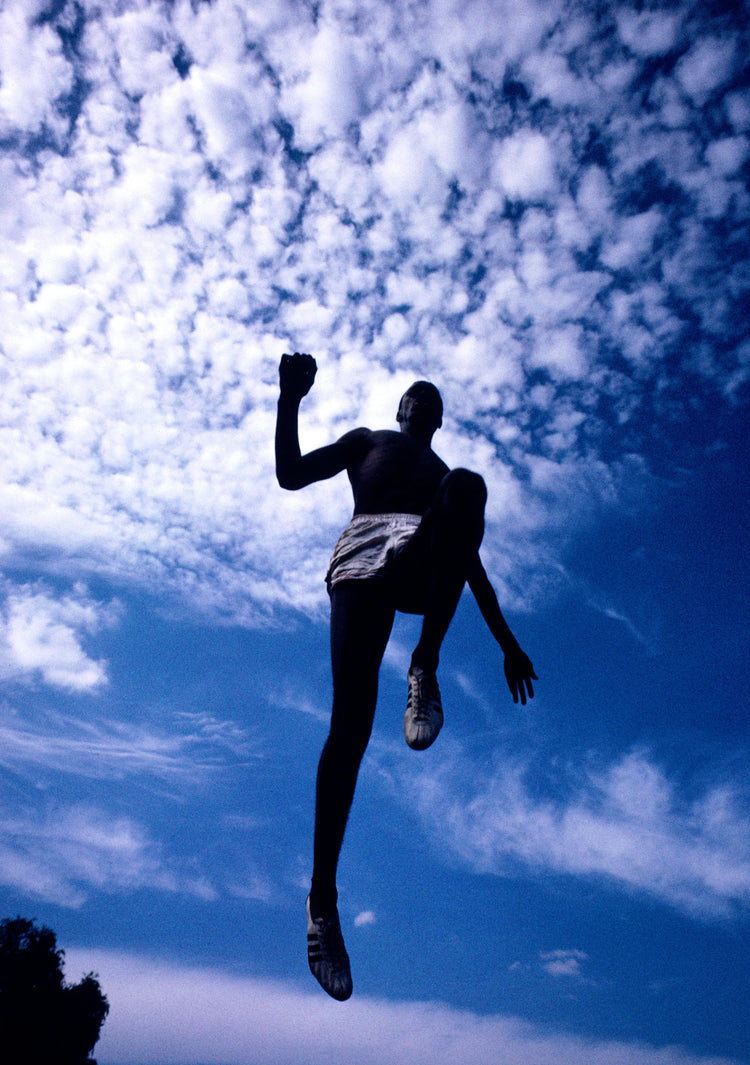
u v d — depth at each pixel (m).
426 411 3.13
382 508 2.72
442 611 2.35
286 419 2.72
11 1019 14.94
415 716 2.32
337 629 2.55
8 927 16.33
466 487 2.30
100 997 16.39
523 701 2.75
